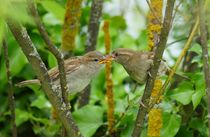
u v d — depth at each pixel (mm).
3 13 4098
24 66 13195
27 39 6688
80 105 12281
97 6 11711
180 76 9891
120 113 10742
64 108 7469
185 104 9344
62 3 12969
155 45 8711
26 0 4570
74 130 7609
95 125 10781
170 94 9602
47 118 13117
